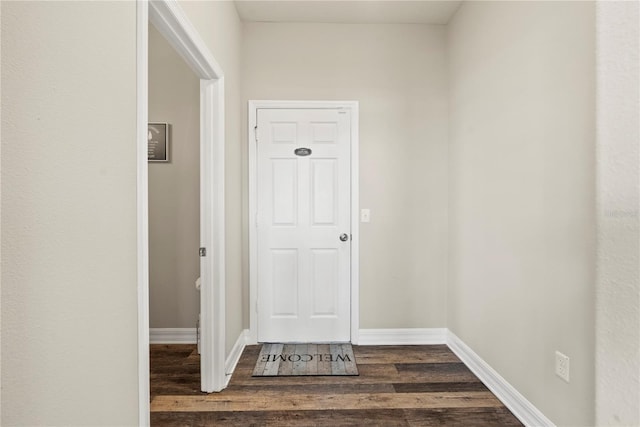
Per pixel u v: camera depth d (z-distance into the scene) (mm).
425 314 2768
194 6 1545
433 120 2748
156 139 2668
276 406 1858
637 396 388
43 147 696
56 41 723
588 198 1324
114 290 928
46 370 710
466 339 2396
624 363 400
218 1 1953
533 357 1658
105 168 887
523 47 1724
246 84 2693
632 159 385
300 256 2736
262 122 2705
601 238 423
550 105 1529
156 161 2670
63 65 742
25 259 662
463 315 2445
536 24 1620
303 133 2715
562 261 1464
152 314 2713
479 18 2186
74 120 776
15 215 641
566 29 1428
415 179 2748
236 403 1885
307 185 2727
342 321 2758
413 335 2756
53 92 718
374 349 2633
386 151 2742
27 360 669
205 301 1981
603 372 423
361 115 2730
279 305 2744
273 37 2701
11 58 630
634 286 387
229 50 2254
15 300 644
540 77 1597
